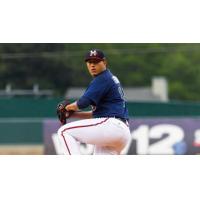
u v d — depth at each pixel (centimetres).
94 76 2847
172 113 10175
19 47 17012
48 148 6794
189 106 10238
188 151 6850
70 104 2803
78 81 17575
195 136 6875
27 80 17012
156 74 18550
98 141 2839
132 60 18562
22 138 8131
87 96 2783
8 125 8125
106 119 2806
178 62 18625
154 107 10050
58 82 17350
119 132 2820
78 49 17850
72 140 2814
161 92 15200
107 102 2828
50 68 17275
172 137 6850
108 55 18362
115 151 2989
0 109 9950
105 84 2800
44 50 17375
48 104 9994
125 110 2886
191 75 18725
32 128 8144
